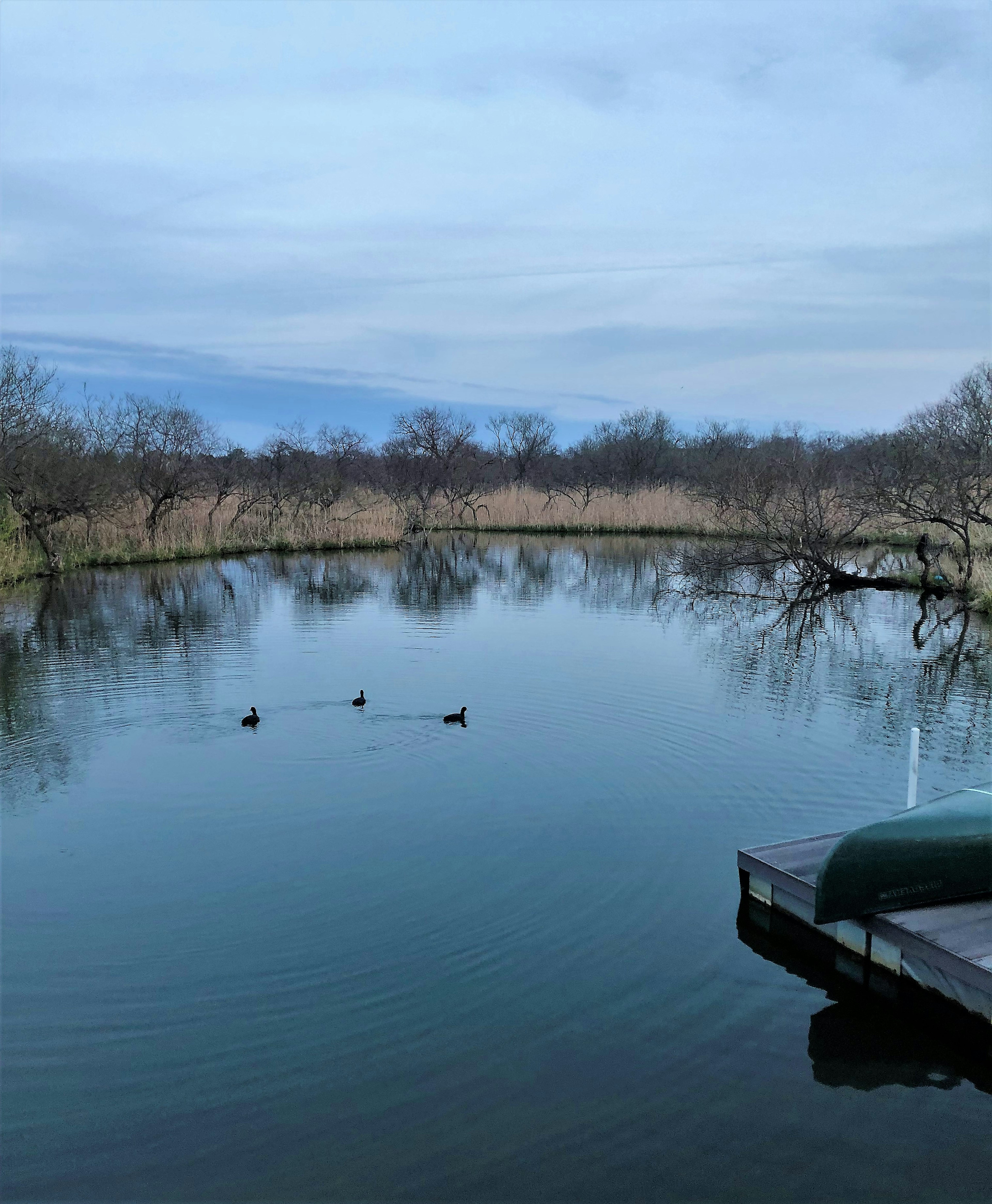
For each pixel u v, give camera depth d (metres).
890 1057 5.49
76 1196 4.39
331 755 10.98
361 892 7.53
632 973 6.33
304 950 6.62
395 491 51.22
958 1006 5.71
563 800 9.51
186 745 11.39
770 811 9.16
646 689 14.09
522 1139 4.74
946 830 6.58
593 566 31.67
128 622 20.39
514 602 23.50
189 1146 4.71
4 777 10.29
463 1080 5.20
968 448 25.86
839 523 27.73
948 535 30.80
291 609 22.22
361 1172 4.52
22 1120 4.90
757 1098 5.09
